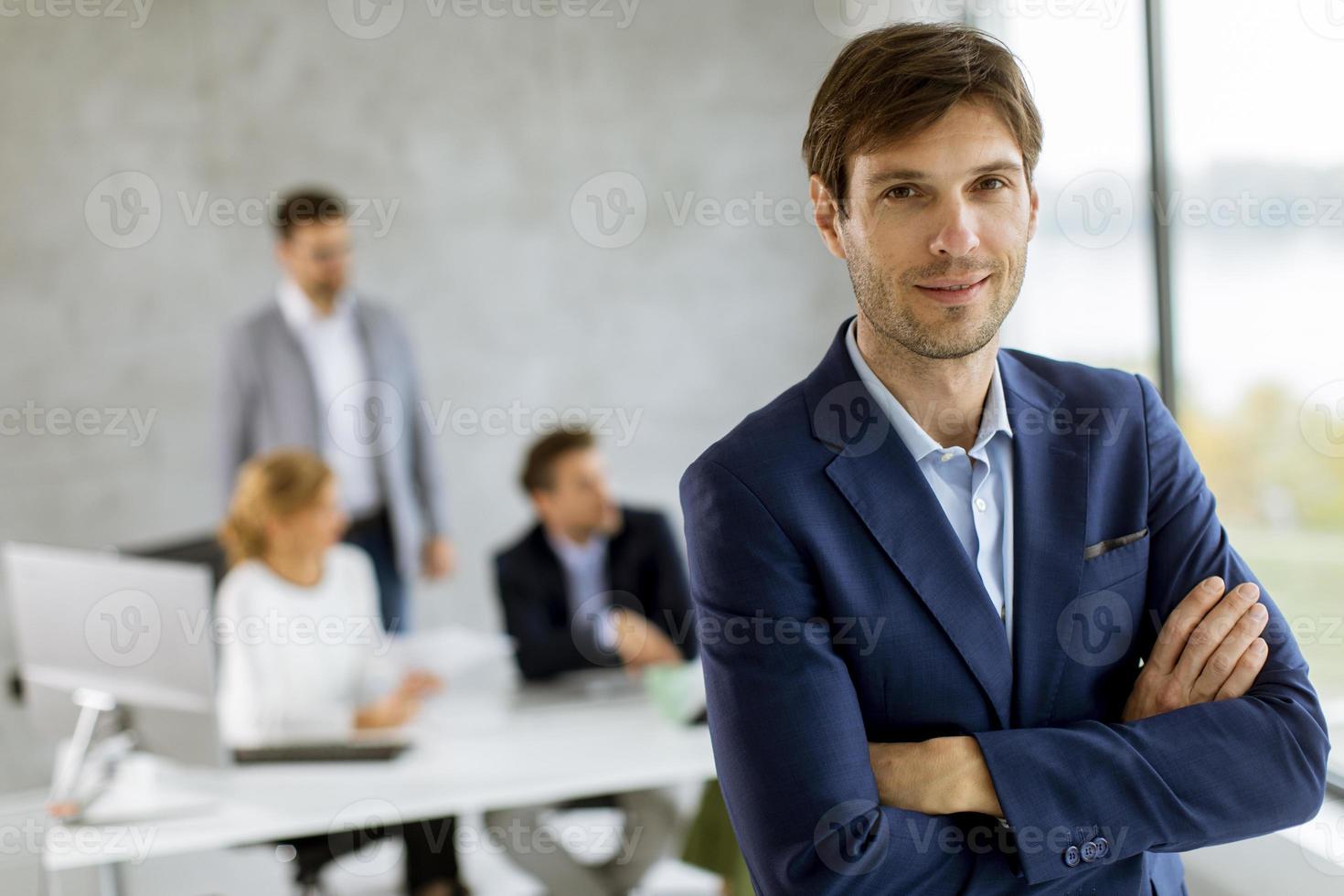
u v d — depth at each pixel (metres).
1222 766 1.04
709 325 4.59
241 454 3.77
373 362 3.79
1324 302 2.28
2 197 3.78
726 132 4.53
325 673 2.82
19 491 3.84
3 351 3.80
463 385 4.38
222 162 4.05
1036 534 1.08
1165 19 2.59
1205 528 1.13
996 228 0.99
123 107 3.91
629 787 2.32
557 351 4.46
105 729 2.45
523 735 2.54
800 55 4.54
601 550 3.22
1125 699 1.13
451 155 4.29
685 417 4.61
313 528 2.87
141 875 2.61
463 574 4.41
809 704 1.03
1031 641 1.07
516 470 4.46
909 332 1.01
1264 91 2.35
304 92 4.12
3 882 3.39
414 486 3.95
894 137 0.98
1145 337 2.73
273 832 2.18
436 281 4.32
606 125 4.43
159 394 4.01
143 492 4.00
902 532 1.05
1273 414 2.48
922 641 1.05
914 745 1.04
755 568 1.05
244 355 3.72
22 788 3.68
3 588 3.73
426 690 2.82
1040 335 3.46
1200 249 2.56
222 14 4.01
